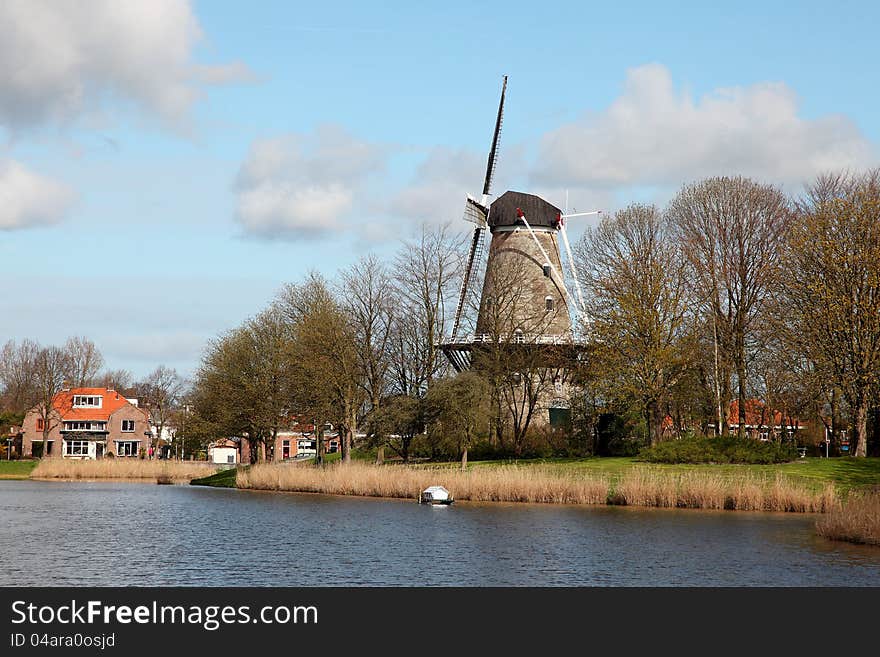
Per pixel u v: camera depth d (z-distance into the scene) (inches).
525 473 2038.6
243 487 2696.9
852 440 2325.3
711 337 2498.8
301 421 2847.0
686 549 1296.8
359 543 1375.5
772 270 2362.2
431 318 2795.3
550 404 2785.4
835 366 2174.0
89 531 1540.4
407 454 2669.8
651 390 2337.6
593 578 1118.4
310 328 2709.2
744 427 2482.8
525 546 1331.2
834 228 2206.0
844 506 1515.7
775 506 1764.3
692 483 1836.9
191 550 1318.9
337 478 2354.8
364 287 2827.3
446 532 1488.7
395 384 2832.2
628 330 2367.1
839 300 2140.7
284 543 1381.6
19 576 1135.6
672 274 2425.0
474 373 2418.8
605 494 1908.2
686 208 2596.0
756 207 2524.6
